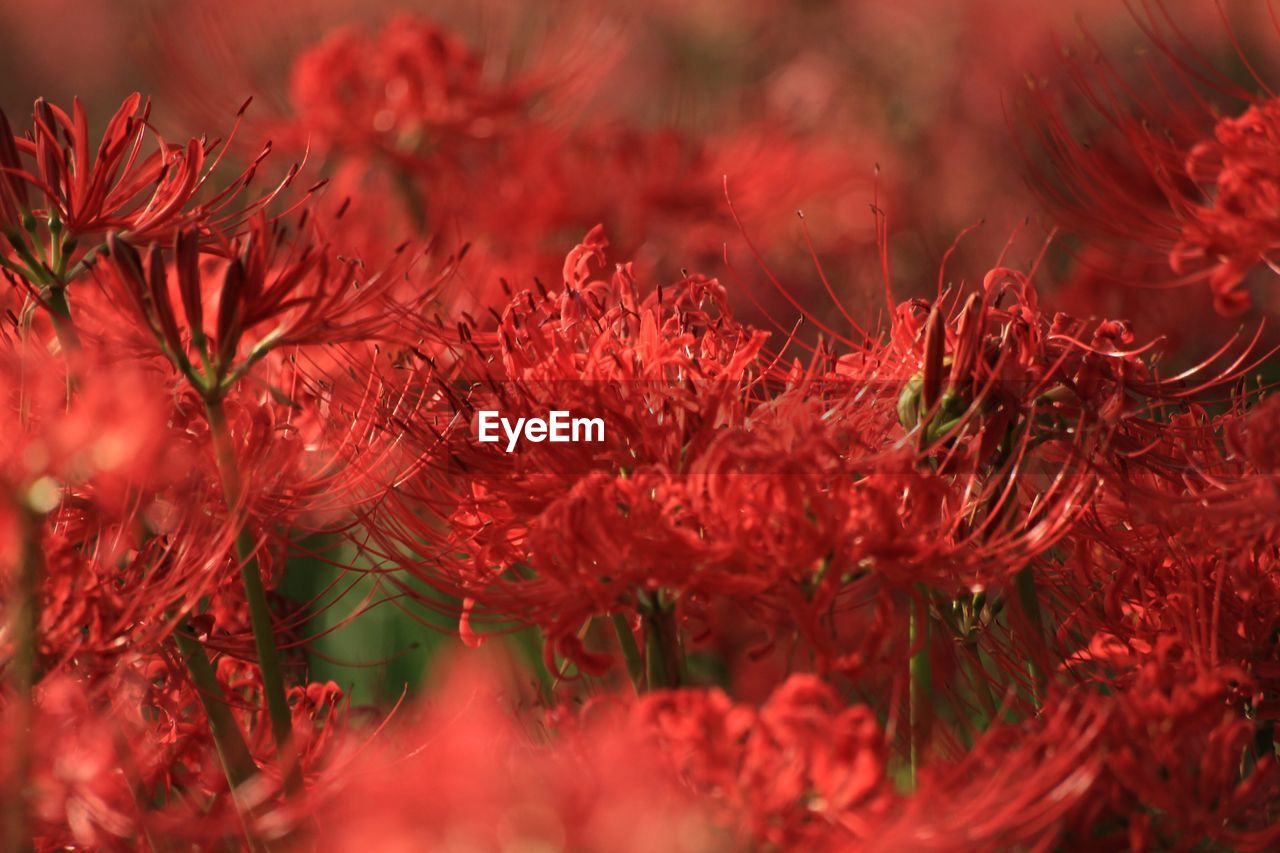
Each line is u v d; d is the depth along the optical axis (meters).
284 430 1.47
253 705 1.46
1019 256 2.37
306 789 1.42
